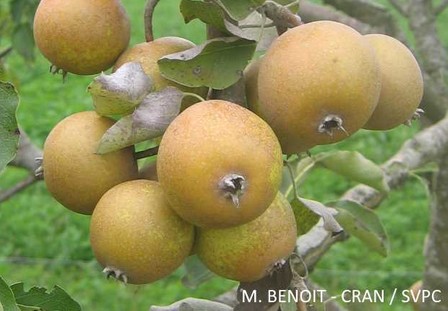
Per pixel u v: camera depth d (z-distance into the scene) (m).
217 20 0.46
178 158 0.42
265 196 0.42
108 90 0.45
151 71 0.47
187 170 0.42
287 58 0.44
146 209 0.45
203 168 0.41
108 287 1.73
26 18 1.03
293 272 0.49
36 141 2.42
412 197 2.18
